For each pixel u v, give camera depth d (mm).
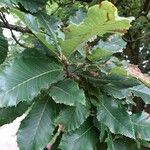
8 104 337
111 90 415
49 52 400
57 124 384
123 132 393
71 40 358
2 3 357
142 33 991
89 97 411
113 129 395
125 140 426
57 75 381
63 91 369
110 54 390
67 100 361
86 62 401
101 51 384
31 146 367
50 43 378
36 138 370
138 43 1013
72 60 407
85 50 400
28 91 352
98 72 411
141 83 423
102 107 405
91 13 328
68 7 875
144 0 968
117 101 416
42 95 396
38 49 402
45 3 411
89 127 412
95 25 340
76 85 371
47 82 368
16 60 368
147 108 932
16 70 360
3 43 411
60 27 422
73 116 383
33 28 374
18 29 457
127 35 982
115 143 424
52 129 378
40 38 377
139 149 435
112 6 318
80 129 405
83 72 408
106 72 394
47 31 402
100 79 414
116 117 401
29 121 379
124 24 338
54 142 431
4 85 344
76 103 359
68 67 399
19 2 388
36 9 403
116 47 443
